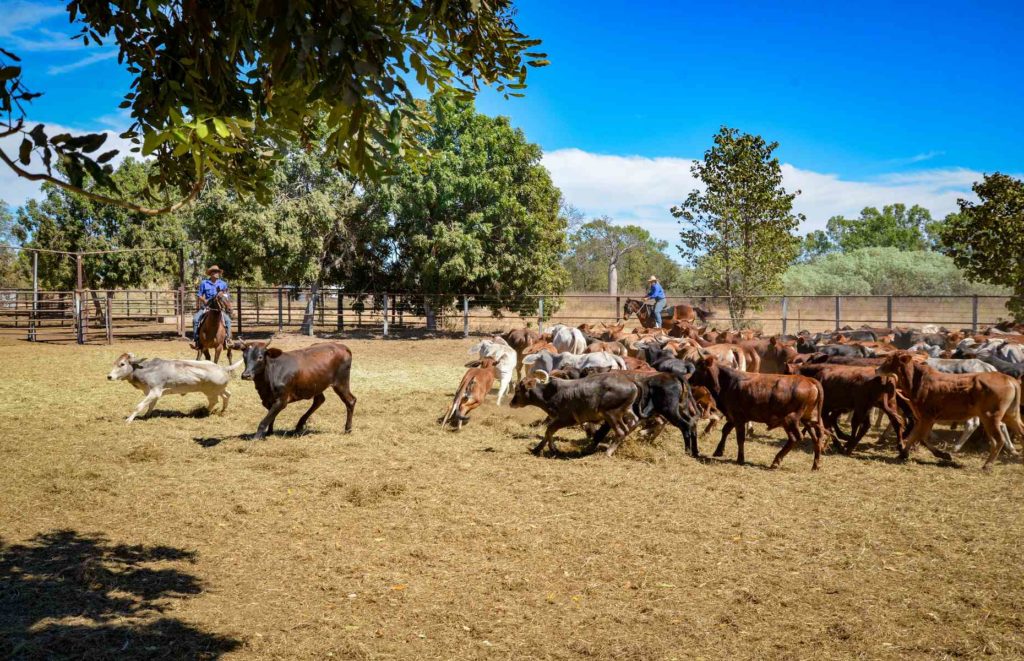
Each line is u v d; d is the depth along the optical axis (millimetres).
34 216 37219
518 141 29516
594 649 4301
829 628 4570
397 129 3791
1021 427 8445
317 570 5461
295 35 3447
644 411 9242
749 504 7078
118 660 4117
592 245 70250
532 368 11359
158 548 5875
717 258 29719
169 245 38656
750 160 29203
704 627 4574
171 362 11023
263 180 4574
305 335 28000
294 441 9547
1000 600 4949
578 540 6094
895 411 9062
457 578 5332
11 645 4223
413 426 10727
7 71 2900
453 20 4238
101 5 3873
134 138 4074
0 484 7535
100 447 9125
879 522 6539
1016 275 22844
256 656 4215
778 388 8344
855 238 85562
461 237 26734
